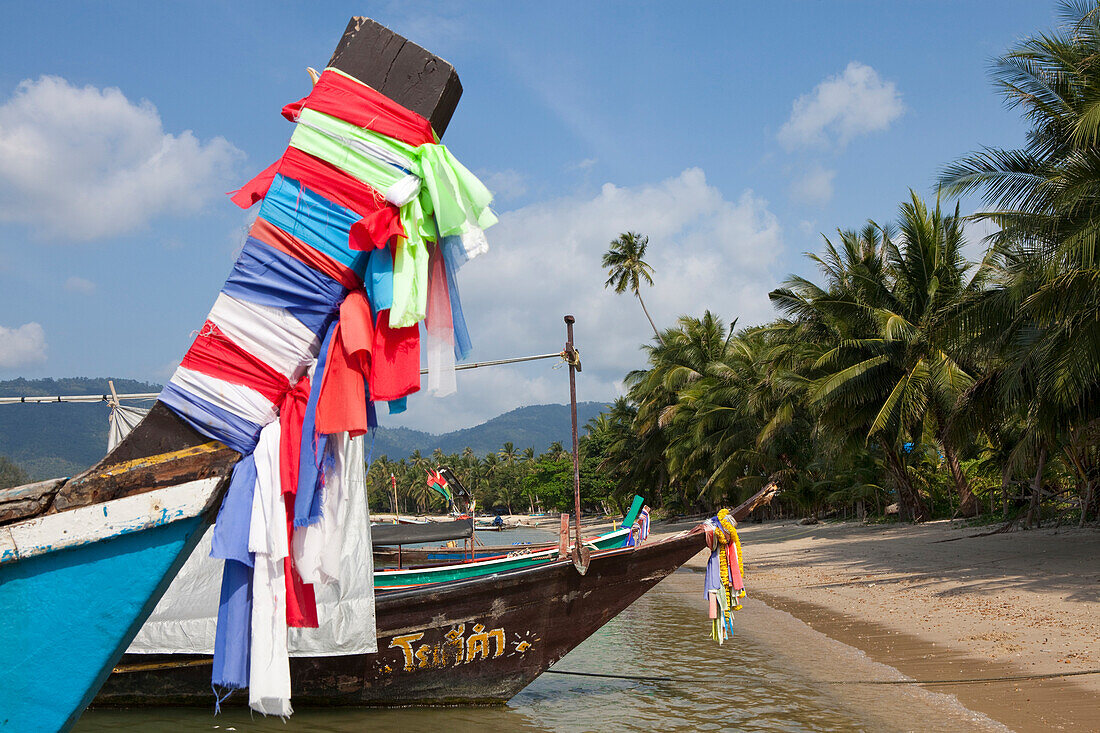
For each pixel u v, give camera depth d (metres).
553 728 8.08
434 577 12.17
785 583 19.19
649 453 54.97
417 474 134.75
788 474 39.00
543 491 94.50
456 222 3.08
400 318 2.99
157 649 8.55
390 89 3.13
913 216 25.22
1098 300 13.70
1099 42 14.00
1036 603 12.38
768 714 8.25
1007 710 7.54
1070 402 16.16
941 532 24.98
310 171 3.07
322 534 3.12
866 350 25.98
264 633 2.96
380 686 8.66
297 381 3.11
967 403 19.28
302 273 3.04
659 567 9.55
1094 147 13.27
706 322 47.22
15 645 2.83
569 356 9.84
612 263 56.28
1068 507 21.70
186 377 3.00
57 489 2.86
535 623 8.97
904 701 8.29
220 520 2.97
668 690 9.61
